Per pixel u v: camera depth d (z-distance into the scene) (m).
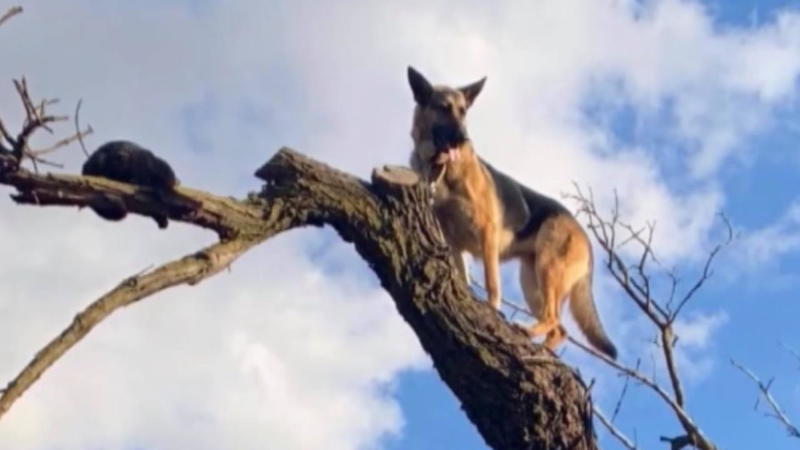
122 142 6.41
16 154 5.76
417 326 7.12
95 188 6.20
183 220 6.47
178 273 6.27
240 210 6.67
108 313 5.95
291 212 6.83
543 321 9.42
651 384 7.00
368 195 7.01
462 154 9.22
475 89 9.97
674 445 6.99
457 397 7.29
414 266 7.01
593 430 7.31
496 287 9.23
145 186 6.34
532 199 9.94
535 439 7.14
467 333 7.04
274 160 6.98
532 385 7.08
